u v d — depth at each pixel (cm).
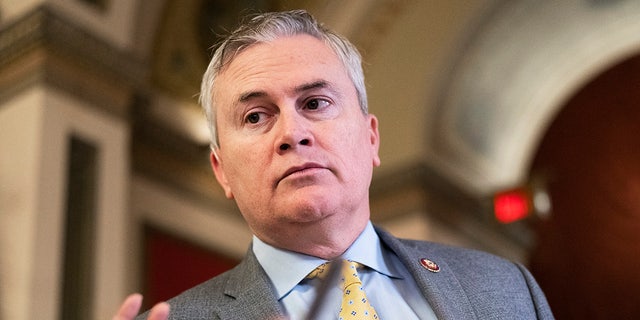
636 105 834
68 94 432
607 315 827
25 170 400
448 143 761
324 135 142
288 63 148
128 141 467
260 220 142
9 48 436
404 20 749
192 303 140
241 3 618
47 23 428
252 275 141
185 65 590
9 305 369
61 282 384
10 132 419
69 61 437
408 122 738
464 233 755
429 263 145
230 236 622
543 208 763
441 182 738
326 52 154
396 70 752
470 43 740
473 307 137
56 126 416
